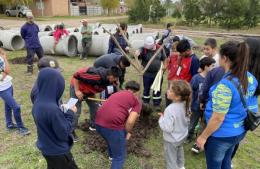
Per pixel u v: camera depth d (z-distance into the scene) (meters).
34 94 3.67
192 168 4.23
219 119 2.70
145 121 5.44
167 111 3.70
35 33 8.84
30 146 4.68
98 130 3.68
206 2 28.80
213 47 4.57
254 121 2.82
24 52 12.72
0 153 4.49
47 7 43.91
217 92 2.68
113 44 8.41
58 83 2.78
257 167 4.35
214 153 2.91
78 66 10.42
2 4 39.00
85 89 4.53
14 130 5.21
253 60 3.00
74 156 4.43
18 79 8.45
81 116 5.87
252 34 22.59
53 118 2.75
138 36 13.60
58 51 11.93
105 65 4.68
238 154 4.71
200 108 4.37
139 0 33.16
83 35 11.35
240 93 2.67
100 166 4.22
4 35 13.00
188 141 4.87
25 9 37.22
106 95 4.70
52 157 2.96
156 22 33.22
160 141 4.95
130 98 3.61
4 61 4.70
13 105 4.86
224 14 27.98
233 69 2.69
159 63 5.90
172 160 3.86
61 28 12.00
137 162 4.34
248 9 27.25
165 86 8.08
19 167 4.16
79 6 49.56
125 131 3.72
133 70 9.91
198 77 4.51
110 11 53.56
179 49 4.89
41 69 3.03
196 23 29.42
